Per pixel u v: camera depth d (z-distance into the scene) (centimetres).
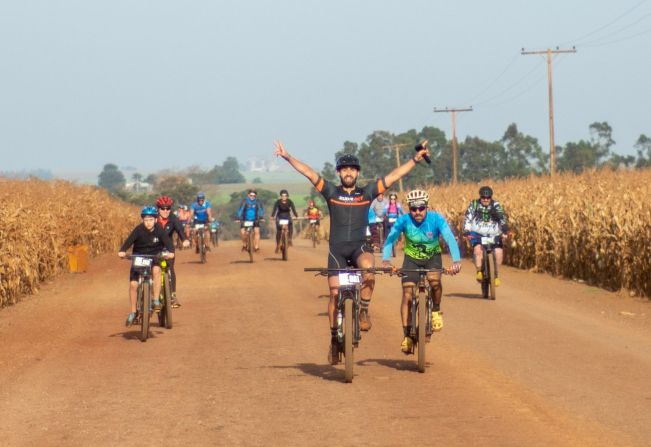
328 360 1135
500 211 1950
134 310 1484
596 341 1357
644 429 823
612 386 1021
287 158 1083
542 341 1361
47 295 2189
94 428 875
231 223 14250
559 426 839
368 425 854
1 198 2417
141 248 1498
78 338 1502
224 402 973
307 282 2344
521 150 12400
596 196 2527
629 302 1864
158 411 939
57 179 4041
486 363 1182
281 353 1302
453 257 1133
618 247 2048
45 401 1008
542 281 2331
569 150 12169
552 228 2483
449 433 817
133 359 1280
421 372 1122
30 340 1491
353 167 1080
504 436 804
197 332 1540
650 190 2362
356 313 1087
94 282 2511
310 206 4238
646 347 1298
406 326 1162
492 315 1672
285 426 859
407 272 1098
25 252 2156
